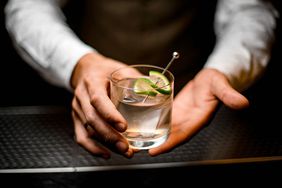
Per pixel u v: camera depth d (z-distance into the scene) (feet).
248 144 1.93
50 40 2.33
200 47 3.09
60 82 2.40
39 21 2.49
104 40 2.94
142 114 1.61
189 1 2.82
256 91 3.23
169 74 1.71
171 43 2.93
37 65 2.46
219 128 2.08
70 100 3.65
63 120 2.13
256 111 2.26
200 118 1.83
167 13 2.81
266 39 2.57
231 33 2.59
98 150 1.72
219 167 1.77
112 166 1.74
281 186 1.67
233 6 2.82
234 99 1.74
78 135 1.80
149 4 2.77
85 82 1.81
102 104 1.58
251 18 2.69
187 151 1.87
